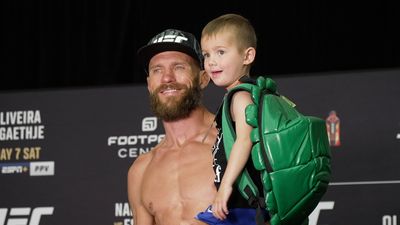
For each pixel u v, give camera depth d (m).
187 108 2.75
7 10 4.41
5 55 4.39
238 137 2.21
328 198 3.34
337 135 3.36
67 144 3.73
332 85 3.39
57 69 4.34
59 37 4.36
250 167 2.29
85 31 4.30
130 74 4.25
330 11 3.99
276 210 2.15
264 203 2.23
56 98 3.79
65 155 3.73
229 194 2.18
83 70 4.29
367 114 3.33
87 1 4.32
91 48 4.30
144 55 2.79
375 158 3.29
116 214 3.62
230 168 2.20
